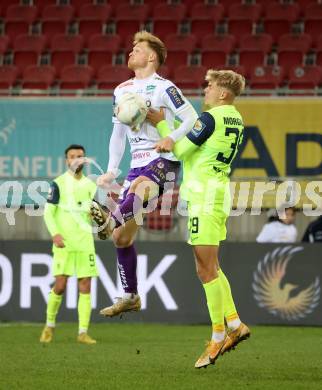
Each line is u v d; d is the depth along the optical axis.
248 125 52.12
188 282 47.03
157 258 47.28
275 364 29.64
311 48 68.31
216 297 26.08
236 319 26.88
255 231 47.75
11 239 47.81
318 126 51.81
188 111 25.48
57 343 37.16
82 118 53.19
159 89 25.66
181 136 25.20
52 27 72.81
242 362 30.23
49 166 53.25
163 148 24.83
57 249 38.25
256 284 46.75
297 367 28.75
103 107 53.09
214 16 71.69
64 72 66.94
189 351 33.94
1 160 53.53
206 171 26.09
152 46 26.02
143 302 47.34
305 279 46.44
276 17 70.62
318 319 46.28
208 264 26.11
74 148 38.72
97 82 66.19
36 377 25.66
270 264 46.69
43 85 66.50
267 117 52.06
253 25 70.62
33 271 47.50
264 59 67.56
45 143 53.38
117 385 23.97
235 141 26.34
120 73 66.25
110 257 47.31
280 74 65.56
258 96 54.97
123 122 24.78
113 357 31.59
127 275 26.89
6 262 47.59
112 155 26.97
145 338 39.84
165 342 37.88
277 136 52.03
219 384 24.27
